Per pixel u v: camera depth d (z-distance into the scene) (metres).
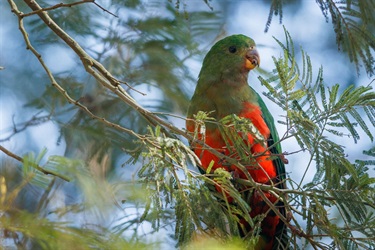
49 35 14.61
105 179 10.07
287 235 10.81
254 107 11.48
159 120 8.48
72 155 13.45
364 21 10.38
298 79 8.48
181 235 8.10
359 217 8.45
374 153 8.52
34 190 10.48
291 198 8.86
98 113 13.86
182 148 7.99
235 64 11.79
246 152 8.64
